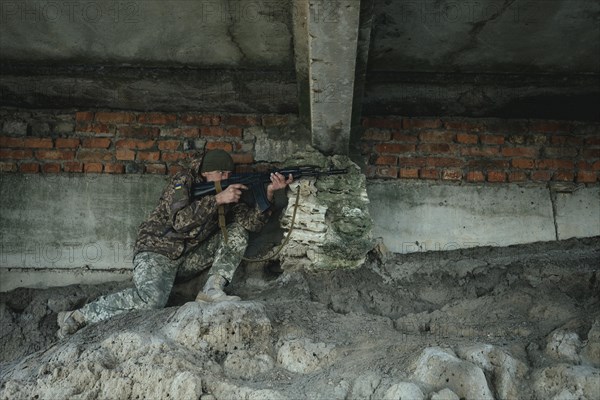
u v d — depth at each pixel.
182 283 5.86
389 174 6.31
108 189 6.25
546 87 6.25
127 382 4.55
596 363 4.41
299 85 5.89
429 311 5.47
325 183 5.89
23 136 6.36
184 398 4.41
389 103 6.39
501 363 4.46
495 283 5.72
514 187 6.30
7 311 5.81
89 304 5.40
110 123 6.39
